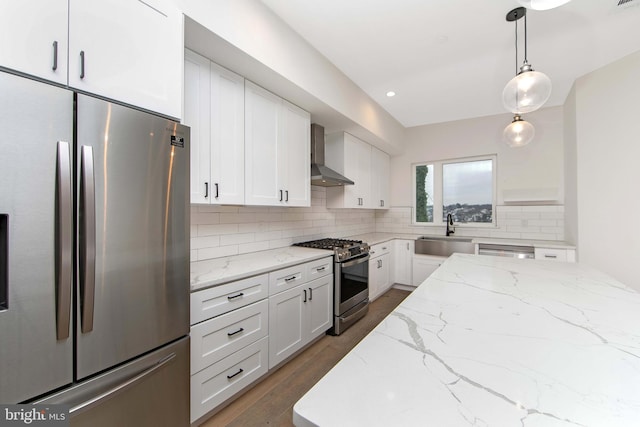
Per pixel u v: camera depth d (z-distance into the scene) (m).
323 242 3.21
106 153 1.05
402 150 4.50
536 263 1.96
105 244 1.04
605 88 2.62
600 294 1.25
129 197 1.12
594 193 2.72
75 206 0.98
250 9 1.74
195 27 1.47
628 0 1.78
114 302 1.07
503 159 3.89
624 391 0.58
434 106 3.63
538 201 3.68
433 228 4.46
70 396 0.97
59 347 0.94
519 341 0.80
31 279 0.88
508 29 2.07
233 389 1.72
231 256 2.37
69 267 0.95
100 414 1.05
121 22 1.14
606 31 2.10
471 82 2.94
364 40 2.21
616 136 2.57
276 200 2.32
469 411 0.51
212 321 1.59
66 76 0.98
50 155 0.92
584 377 0.63
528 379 0.62
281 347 2.10
